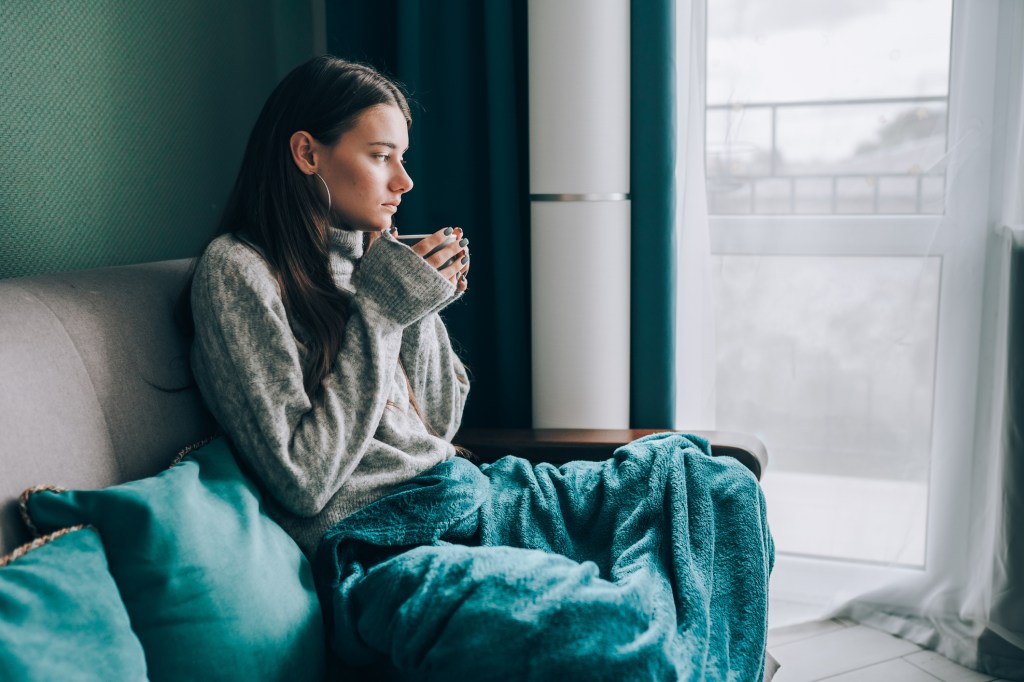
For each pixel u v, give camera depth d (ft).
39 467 2.94
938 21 5.45
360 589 3.29
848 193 5.75
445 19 5.75
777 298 5.98
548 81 5.24
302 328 3.85
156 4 4.92
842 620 6.22
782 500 6.22
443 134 5.90
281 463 3.51
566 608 2.83
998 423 5.65
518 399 5.97
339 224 4.22
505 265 5.80
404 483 3.95
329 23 5.95
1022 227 5.43
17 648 2.25
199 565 2.93
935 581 5.98
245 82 5.87
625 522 3.74
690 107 5.74
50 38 4.18
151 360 3.72
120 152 4.69
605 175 5.32
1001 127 5.42
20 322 3.13
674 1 5.39
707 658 3.19
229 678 2.89
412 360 4.30
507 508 3.92
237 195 4.15
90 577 2.64
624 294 5.52
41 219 4.18
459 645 2.84
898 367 5.87
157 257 5.04
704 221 5.92
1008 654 5.57
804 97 5.72
